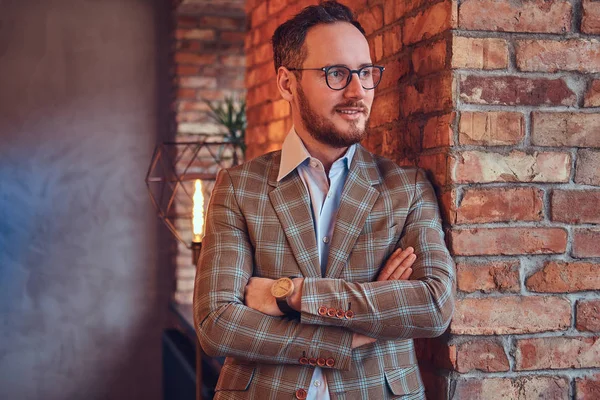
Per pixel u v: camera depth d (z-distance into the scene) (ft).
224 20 14.48
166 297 15.02
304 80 5.14
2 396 14.46
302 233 5.13
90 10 14.64
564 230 5.52
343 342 4.71
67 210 14.64
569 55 5.50
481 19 5.35
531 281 5.49
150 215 14.92
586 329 5.56
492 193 5.41
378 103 6.66
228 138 13.03
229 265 5.04
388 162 5.54
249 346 4.73
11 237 14.43
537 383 5.51
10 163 14.39
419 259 5.01
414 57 5.90
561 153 5.50
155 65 14.89
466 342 5.41
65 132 14.60
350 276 5.05
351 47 5.06
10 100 14.37
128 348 14.92
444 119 5.40
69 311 14.70
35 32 14.42
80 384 14.76
